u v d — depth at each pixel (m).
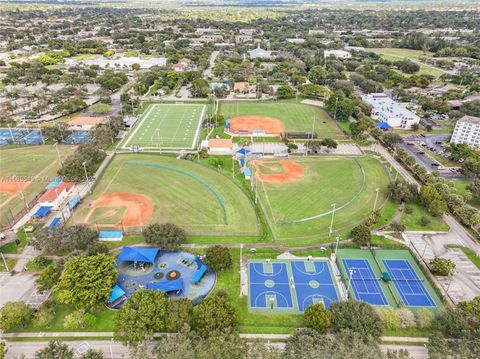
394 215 146.50
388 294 109.25
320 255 123.69
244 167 180.62
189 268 116.06
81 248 118.88
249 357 80.50
